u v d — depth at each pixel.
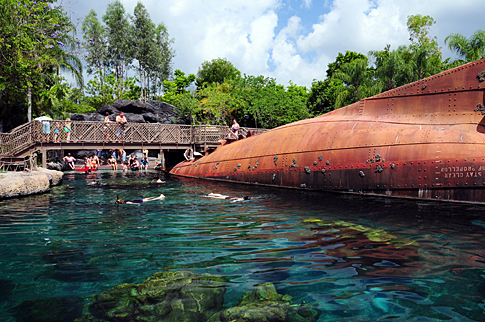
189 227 4.81
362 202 6.94
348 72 27.98
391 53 24.25
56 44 20.41
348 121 9.21
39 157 22.77
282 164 10.02
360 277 2.87
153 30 54.56
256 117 32.47
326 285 2.70
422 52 23.30
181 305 2.35
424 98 8.11
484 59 7.23
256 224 4.98
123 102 33.03
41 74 19.95
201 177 14.03
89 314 2.23
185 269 3.06
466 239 4.07
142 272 2.99
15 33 16.88
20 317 2.18
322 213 5.83
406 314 2.22
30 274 2.96
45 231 4.59
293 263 3.23
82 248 3.77
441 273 2.96
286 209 6.26
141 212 6.04
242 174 11.57
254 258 3.38
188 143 19.86
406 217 5.41
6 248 3.78
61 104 26.50
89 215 5.78
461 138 6.84
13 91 20.06
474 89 7.31
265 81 33.69
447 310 2.27
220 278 2.84
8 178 8.48
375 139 8.08
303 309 2.29
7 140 15.36
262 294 2.52
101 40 50.41
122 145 18.23
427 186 6.98
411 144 7.40
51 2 18.59
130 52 50.88
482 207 6.14
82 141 17.17
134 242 4.01
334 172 8.55
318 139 9.34
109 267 3.13
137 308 2.31
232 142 14.10
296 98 32.25
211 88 36.59
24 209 6.41
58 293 2.56
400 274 2.94
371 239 4.09
